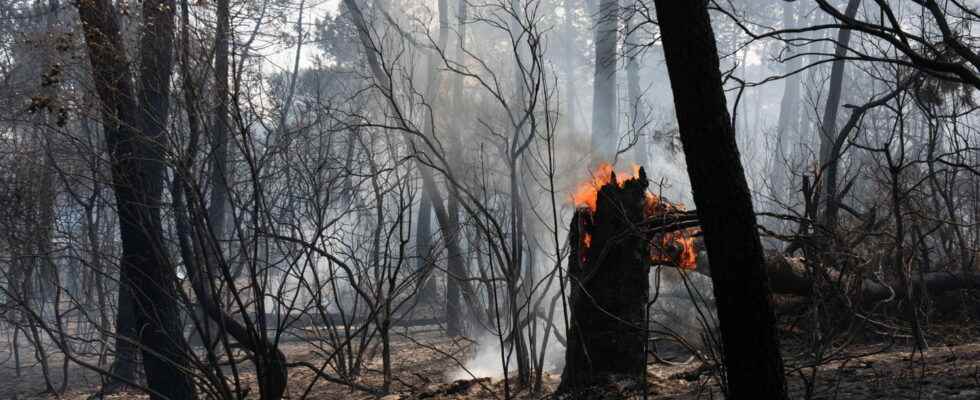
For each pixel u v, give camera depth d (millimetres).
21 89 9406
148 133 7668
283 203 9258
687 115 3742
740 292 3793
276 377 7469
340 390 9414
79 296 13250
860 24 5793
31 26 14297
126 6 7609
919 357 7809
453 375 10289
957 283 10141
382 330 8930
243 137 7020
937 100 9070
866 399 5926
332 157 9867
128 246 8039
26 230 9242
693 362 8211
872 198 11711
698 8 3705
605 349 7113
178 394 8195
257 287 6902
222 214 11781
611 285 7109
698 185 3779
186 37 7324
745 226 3756
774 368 3861
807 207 8461
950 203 10242
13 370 14211
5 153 9297
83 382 12766
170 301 8234
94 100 7621
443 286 15375
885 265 8844
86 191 11352
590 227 7504
